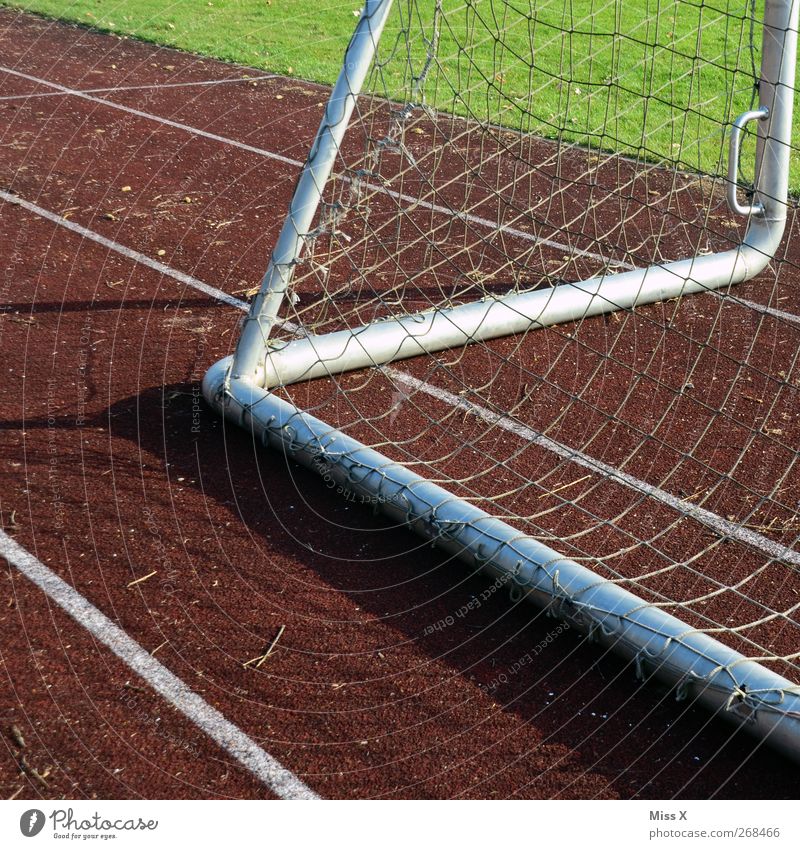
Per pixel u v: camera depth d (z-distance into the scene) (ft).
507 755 9.79
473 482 14.14
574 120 30.30
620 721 10.21
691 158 27.50
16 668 10.63
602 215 24.36
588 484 14.17
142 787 9.34
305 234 14.85
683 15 38.73
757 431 14.64
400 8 17.51
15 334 17.93
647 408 16.12
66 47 41.01
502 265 21.65
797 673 10.76
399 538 12.92
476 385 16.67
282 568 12.26
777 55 18.39
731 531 13.17
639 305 19.58
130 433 14.93
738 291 20.51
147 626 11.27
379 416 15.66
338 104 14.44
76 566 12.14
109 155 28.53
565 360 17.56
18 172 26.86
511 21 37.60
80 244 22.30
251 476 14.05
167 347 17.70
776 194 19.77
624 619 10.77
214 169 27.58
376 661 10.91
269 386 15.93
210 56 39.58
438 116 30.42
